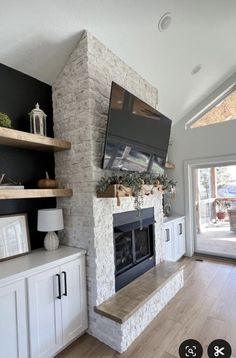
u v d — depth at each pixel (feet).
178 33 9.39
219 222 15.35
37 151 8.48
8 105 7.62
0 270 5.93
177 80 12.28
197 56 11.29
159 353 6.62
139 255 10.30
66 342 6.86
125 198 9.10
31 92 8.34
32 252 7.56
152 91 11.79
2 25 6.43
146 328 7.74
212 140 14.62
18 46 7.18
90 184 7.71
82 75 7.91
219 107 14.97
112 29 8.00
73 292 7.19
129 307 7.25
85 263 7.74
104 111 8.35
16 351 5.64
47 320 6.36
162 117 10.71
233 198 14.78
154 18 8.21
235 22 9.98
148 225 10.69
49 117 8.89
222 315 8.36
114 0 6.96
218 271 12.63
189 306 9.03
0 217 7.03
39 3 6.28
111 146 7.84
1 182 7.18
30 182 8.20
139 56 9.73
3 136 6.09
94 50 8.02
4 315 5.42
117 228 8.62
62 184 8.59
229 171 14.89
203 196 15.88
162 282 9.02
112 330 6.91
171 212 16.08
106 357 6.56
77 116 8.09
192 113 15.40
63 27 7.27
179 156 15.88
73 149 8.23
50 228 7.54
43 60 7.99
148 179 9.30
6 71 7.61
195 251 15.96
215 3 8.54
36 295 6.12
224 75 14.07
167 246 13.14
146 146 9.82
